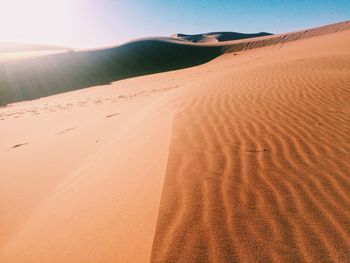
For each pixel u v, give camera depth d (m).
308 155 3.82
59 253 2.53
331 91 7.30
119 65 47.53
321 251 2.14
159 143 4.79
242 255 2.11
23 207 4.09
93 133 7.91
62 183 4.71
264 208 2.67
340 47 22.03
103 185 3.77
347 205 2.69
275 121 5.36
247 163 3.64
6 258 2.79
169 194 2.96
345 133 4.54
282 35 68.38
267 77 10.62
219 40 132.50
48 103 18.89
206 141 4.52
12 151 7.13
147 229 2.48
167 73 38.53
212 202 2.78
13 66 37.19
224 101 7.34
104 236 2.57
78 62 44.56
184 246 2.21
